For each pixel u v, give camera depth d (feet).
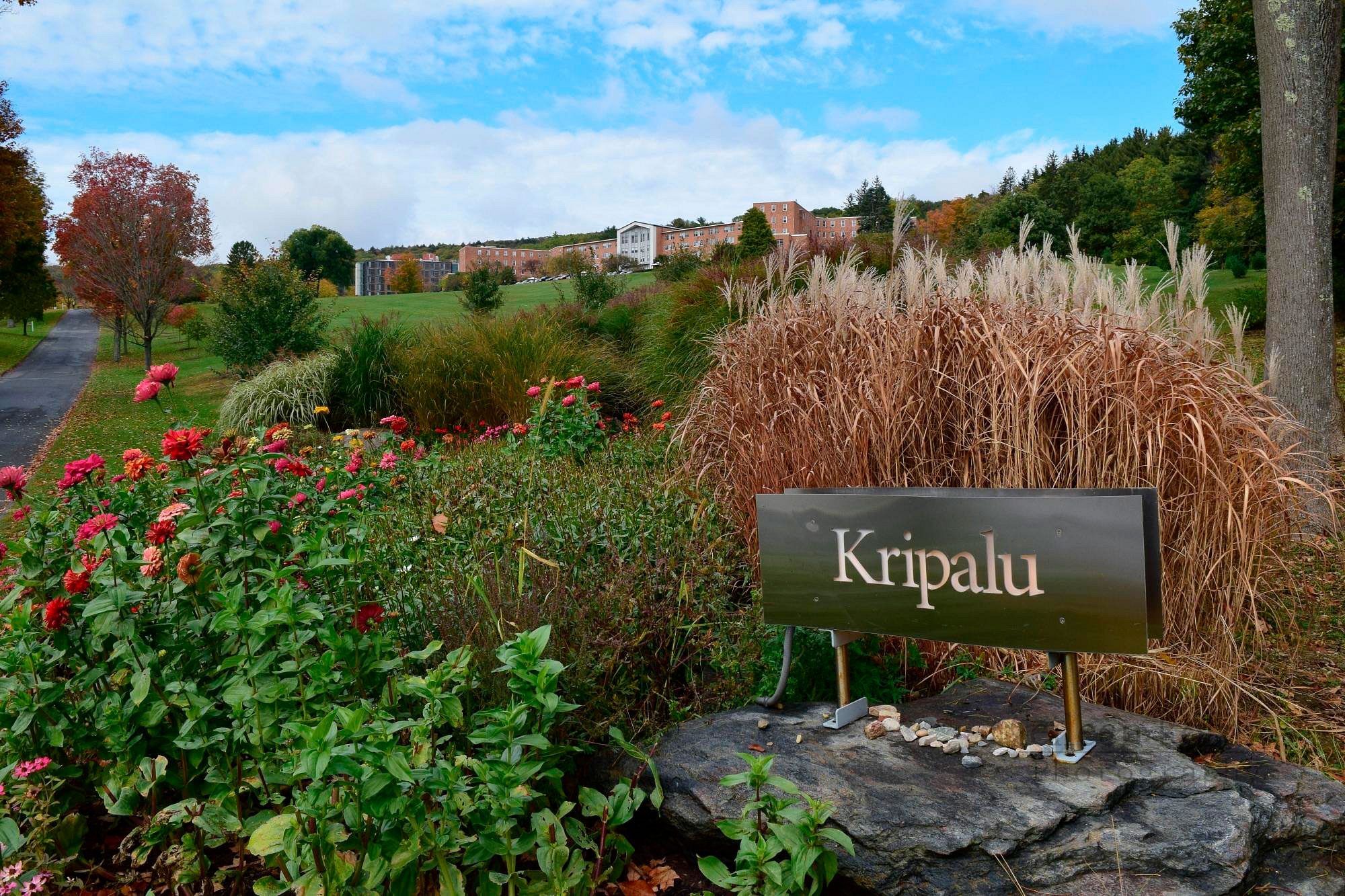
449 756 6.51
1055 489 6.95
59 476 34.65
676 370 25.76
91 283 95.25
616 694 7.92
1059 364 9.13
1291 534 9.74
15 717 6.75
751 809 6.35
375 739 5.39
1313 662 9.46
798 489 7.72
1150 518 6.64
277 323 57.72
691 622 8.97
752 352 12.00
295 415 32.30
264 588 6.95
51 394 77.77
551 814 6.00
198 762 6.50
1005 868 5.89
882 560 7.30
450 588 8.92
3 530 13.74
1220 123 55.36
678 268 49.47
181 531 7.11
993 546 6.77
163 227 90.22
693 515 10.12
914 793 6.51
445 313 93.40
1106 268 11.74
